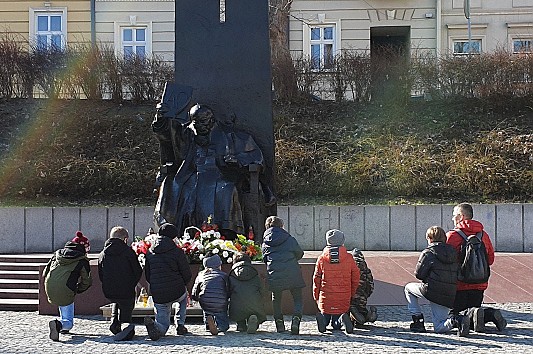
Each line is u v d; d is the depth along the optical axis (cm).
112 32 3278
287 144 2236
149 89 2473
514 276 1477
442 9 3347
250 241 1220
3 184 2103
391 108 2459
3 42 2533
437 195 2064
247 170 1288
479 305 1048
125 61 2480
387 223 1888
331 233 1025
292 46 3319
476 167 2106
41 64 2475
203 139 1299
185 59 1380
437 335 1009
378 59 2494
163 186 1283
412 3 3331
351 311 1045
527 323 1099
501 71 2427
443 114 2416
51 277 1020
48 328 1084
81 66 2472
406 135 2327
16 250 1834
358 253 1089
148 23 3272
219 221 1238
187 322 1117
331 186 2095
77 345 954
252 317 1015
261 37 1372
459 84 2462
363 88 2492
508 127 2327
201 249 1159
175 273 992
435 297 1005
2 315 1206
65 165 2144
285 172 2133
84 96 2484
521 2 3356
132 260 1003
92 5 3269
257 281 1034
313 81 2505
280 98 2503
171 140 1305
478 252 1019
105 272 995
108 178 2092
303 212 1897
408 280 1462
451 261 1009
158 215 1262
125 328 990
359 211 1892
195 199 1255
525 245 1866
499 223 1870
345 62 2497
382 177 2120
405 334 1016
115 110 2428
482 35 3369
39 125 2347
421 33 3338
